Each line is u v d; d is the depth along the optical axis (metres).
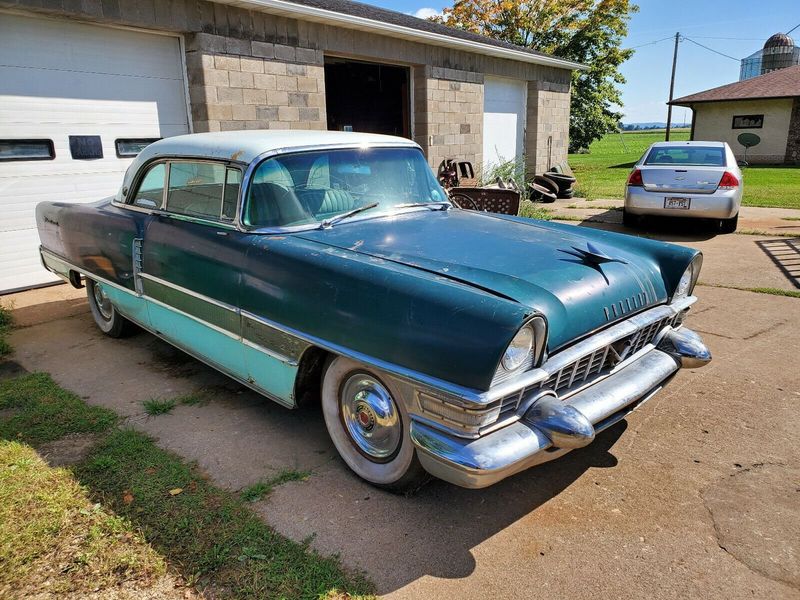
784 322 4.86
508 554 2.29
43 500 2.59
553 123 15.84
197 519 2.47
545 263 2.71
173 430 3.28
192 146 3.58
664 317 2.95
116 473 2.82
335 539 2.37
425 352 2.19
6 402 3.61
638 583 2.13
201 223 3.36
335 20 8.62
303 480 2.79
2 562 2.23
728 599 2.05
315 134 3.63
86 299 6.11
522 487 2.74
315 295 2.61
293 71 8.47
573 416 2.22
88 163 6.74
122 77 6.91
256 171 3.13
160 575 2.16
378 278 2.43
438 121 11.57
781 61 37.81
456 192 7.52
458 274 2.46
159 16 6.88
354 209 3.38
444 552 2.30
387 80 12.54
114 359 4.40
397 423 2.52
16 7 5.84
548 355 2.32
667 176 8.65
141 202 4.04
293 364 2.77
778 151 25.23
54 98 6.38
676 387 3.72
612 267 2.83
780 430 3.18
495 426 2.18
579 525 2.46
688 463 2.90
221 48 7.54
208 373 4.11
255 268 2.92
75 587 2.11
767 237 8.48
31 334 5.01
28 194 6.35
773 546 2.30
